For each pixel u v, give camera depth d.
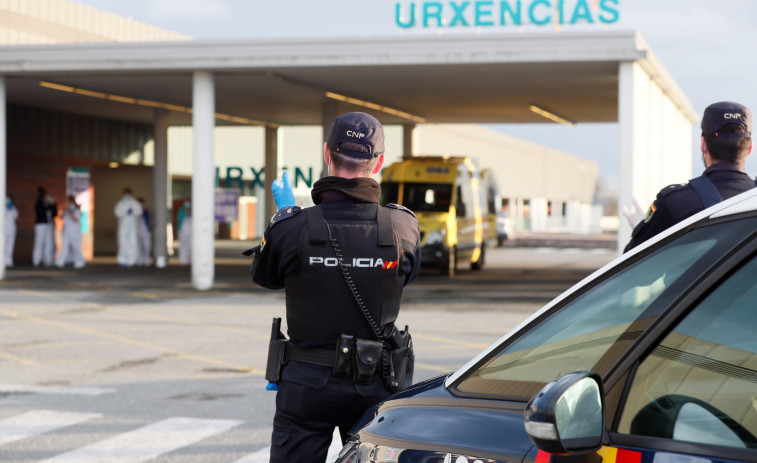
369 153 4.39
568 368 2.87
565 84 26.23
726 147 4.73
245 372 12.09
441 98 30.19
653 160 24.84
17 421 9.27
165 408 9.88
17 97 30.67
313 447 4.37
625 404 2.56
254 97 30.28
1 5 34.97
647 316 2.69
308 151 51.31
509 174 76.38
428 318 18.19
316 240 4.26
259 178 47.56
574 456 2.55
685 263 2.70
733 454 2.38
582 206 100.25
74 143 35.69
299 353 4.34
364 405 4.29
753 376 2.56
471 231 31.61
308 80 26.31
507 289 24.52
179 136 46.88
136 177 42.50
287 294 4.39
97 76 25.73
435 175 29.81
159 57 23.80
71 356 13.36
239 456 7.95
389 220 4.37
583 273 31.36
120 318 17.97
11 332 15.92
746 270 2.56
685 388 2.56
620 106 21.47
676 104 30.50
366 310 4.27
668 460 2.42
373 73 24.75
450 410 3.07
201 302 21.00
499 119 36.94
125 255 33.59
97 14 41.38
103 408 9.88
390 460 3.06
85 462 7.77
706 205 4.60
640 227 4.92
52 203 33.75
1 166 25.88
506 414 2.89
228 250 47.31
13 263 34.62
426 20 23.94
